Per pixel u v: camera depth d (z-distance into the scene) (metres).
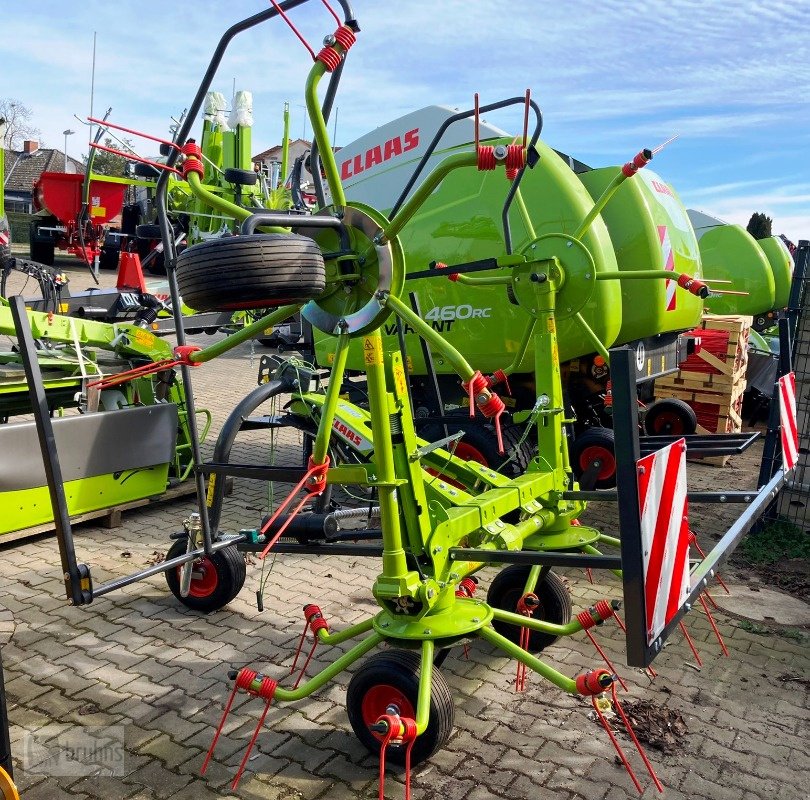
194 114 3.05
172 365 2.99
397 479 2.98
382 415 2.88
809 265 5.63
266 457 7.84
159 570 3.06
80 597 2.66
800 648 4.04
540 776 2.96
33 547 5.21
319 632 3.40
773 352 11.28
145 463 4.09
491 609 3.26
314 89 2.52
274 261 2.26
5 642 3.92
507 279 4.23
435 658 3.41
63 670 3.67
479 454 5.71
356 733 3.05
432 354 6.17
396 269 2.72
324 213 2.81
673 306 6.29
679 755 3.10
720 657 3.93
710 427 8.35
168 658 3.81
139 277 8.43
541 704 3.46
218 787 2.87
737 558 5.32
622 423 2.27
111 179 12.11
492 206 5.80
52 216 13.27
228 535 3.89
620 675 3.72
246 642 3.99
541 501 4.11
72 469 3.75
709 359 8.27
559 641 4.09
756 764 3.06
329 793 2.85
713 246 13.85
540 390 4.12
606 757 3.08
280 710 3.37
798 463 5.75
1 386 4.96
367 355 2.85
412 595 2.98
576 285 4.20
